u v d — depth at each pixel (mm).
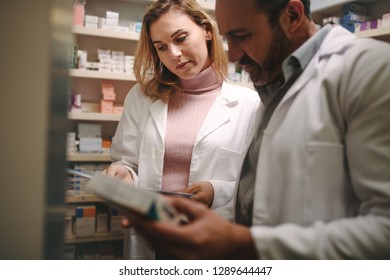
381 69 708
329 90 789
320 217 764
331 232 665
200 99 1668
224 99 1630
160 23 1442
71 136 3002
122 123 1759
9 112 591
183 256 618
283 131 841
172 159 1562
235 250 650
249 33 833
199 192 1329
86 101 3207
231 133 1557
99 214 2973
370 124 693
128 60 3053
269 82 1008
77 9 2879
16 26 583
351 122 737
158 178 1536
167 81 1683
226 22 837
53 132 585
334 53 834
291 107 856
